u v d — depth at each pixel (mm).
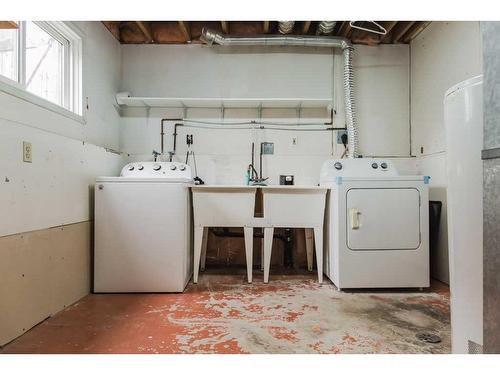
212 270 3119
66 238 2156
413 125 3326
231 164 3367
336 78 3404
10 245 1639
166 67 3393
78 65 2533
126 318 1949
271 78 3393
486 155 991
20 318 1709
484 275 1006
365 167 2996
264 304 2188
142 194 2432
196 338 1675
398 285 2445
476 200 1214
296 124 3396
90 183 2508
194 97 3387
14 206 1668
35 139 1843
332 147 3379
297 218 2676
